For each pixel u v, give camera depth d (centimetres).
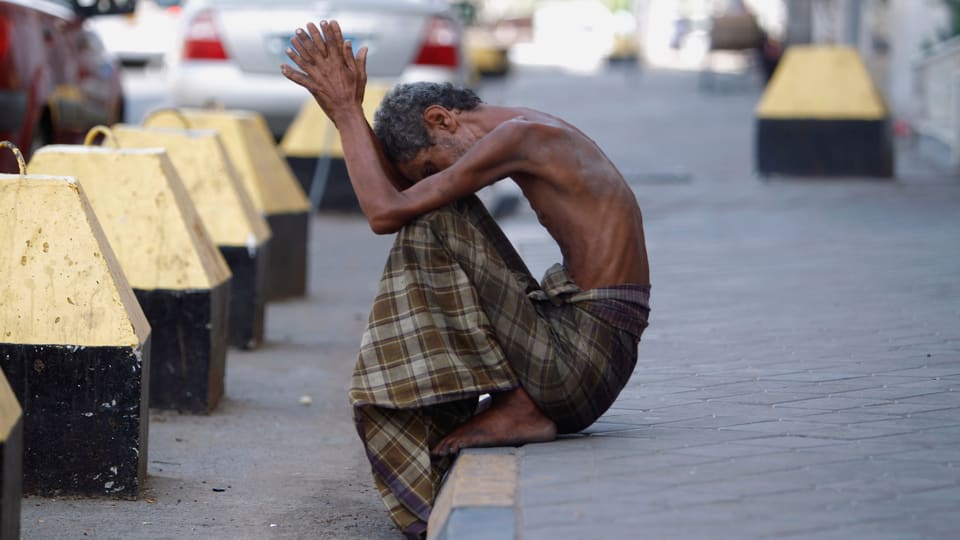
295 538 1346
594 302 1328
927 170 4609
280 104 3903
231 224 2291
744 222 3316
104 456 1460
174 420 1845
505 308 1312
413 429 1327
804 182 4172
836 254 2767
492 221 1372
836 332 1970
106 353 1447
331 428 1827
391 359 1303
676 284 2459
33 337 1445
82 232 1452
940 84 4972
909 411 1463
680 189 4050
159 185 1859
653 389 1628
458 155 1345
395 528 1389
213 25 3888
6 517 1073
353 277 3044
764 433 1376
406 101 1343
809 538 1054
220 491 1512
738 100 8612
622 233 1334
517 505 1139
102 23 8988
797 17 9269
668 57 16638
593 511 1121
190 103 3916
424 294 1305
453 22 3969
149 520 1391
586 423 1364
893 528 1076
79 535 1328
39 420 1455
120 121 3588
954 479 1201
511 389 1325
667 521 1096
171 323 1858
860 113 4216
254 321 2309
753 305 2223
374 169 1309
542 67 13700
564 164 1322
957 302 2192
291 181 2809
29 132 2656
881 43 7275
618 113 7375
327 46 1336
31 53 2670
